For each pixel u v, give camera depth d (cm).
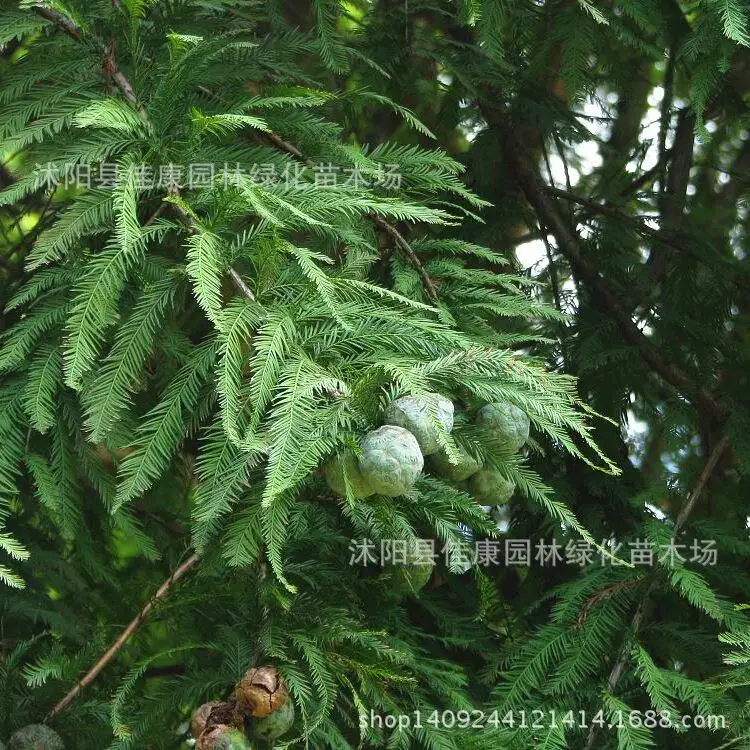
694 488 332
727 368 372
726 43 293
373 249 246
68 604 341
